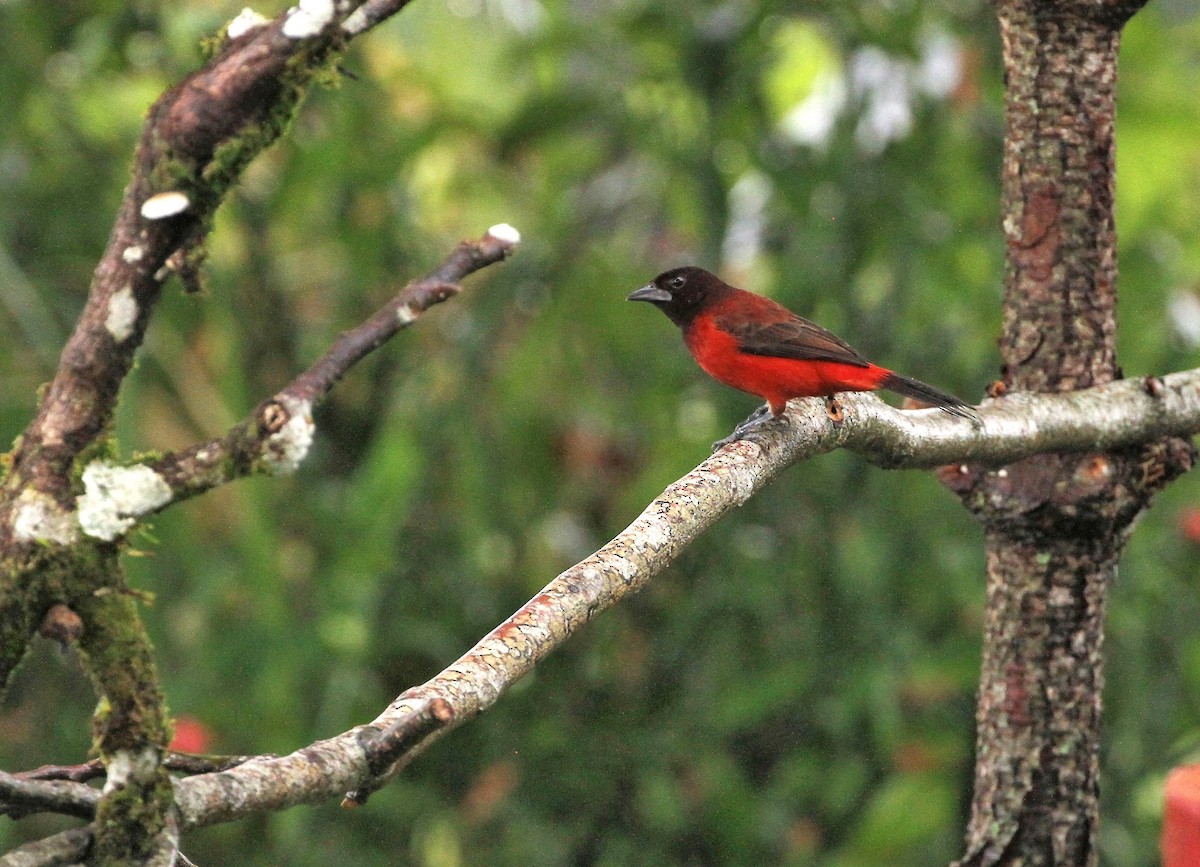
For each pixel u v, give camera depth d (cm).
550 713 1217
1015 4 575
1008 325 593
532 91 1249
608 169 1291
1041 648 568
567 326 1227
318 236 1268
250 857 1184
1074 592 568
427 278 342
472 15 1309
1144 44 1186
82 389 334
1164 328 1171
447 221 1341
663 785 1145
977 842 573
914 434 556
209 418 1189
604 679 1223
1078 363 580
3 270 1054
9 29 1123
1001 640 575
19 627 332
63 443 332
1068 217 577
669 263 1288
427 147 1182
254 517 1085
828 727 1145
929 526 1152
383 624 1180
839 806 1141
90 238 1168
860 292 1210
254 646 1101
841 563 1130
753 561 1183
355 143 1159
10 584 328
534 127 1204
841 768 1156
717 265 1154
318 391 335
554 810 1186
